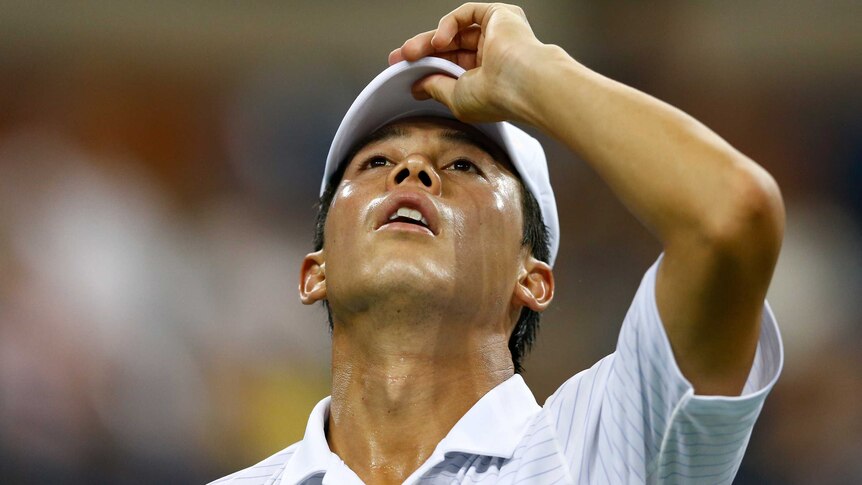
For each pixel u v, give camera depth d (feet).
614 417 19.27
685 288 17.61
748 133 61.41
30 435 50.24
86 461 50.42
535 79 20.39
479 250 22.53
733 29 61.77
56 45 59.88
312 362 53.62
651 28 61.98
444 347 22.15
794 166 60.95
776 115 61.41
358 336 22.50
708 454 18.57
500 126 23.48
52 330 52.80
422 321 21.91
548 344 54.70
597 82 19.52
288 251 56.90
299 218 57.88
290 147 59.41
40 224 56.29
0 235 55.42
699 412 17.90
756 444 53.06
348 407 22.63
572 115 19.38
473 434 20.90
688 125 18.20
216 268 56.18
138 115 59.41
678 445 18.54
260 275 56.08
